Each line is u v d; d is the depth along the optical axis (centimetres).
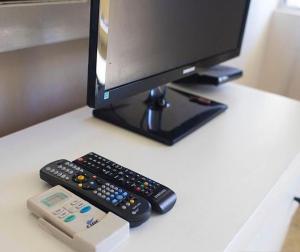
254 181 68
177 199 61
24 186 61
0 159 68
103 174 62
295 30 208
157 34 77
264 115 95
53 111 99
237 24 105
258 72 222
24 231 51
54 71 94
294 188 95
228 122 90
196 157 74
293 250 144
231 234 55
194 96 100
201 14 88
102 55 65
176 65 86
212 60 99
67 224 49
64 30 86
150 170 69
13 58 83
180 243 52
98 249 47
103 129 81
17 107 89
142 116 86
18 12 75
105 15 62
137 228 54
